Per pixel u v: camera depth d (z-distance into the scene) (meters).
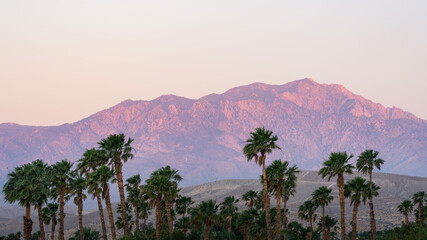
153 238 86.56
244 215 84.44
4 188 68.62
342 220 69.62
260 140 70.50
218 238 83.62
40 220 75.62
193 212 69.88
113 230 76.44
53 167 76.12
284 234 85.75
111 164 81.31
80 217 78.44
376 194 78.44
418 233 68.94
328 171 70.50
